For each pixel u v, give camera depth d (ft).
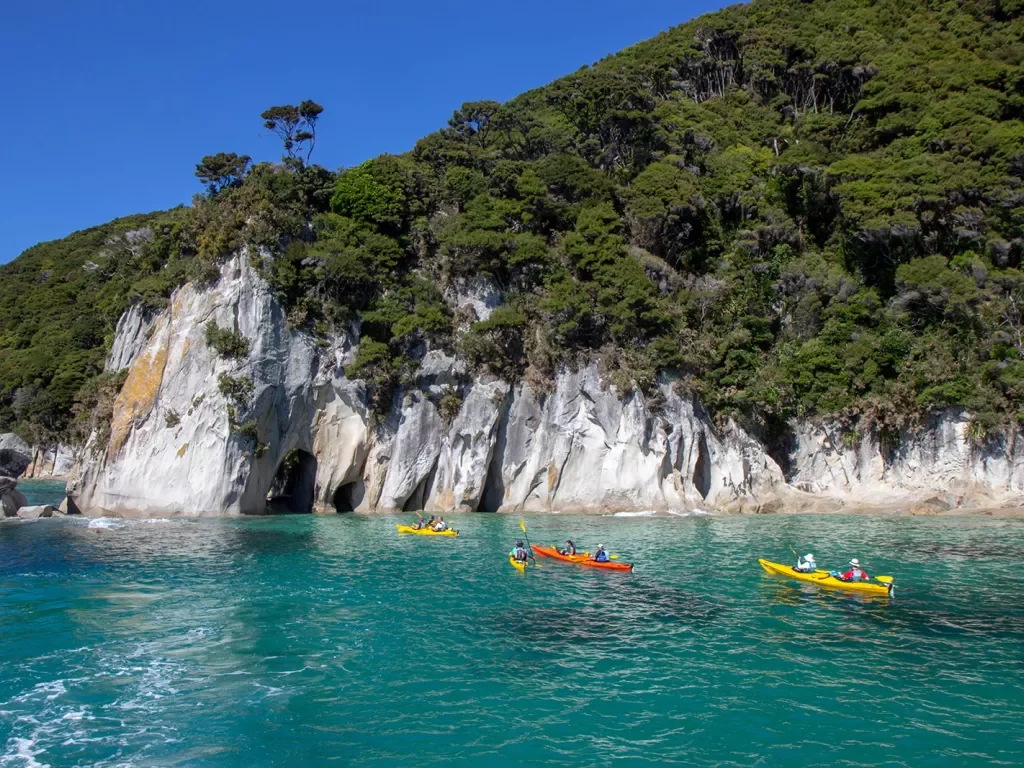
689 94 311.27
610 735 55.06
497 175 219.20
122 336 209.36
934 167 220.64
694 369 194.39
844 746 53.31
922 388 196.13
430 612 87.20
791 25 328.49
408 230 219.41
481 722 57.21
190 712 58.70
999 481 186.60
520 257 203.21
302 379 188.96
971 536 143.43
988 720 57.47
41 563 114.32
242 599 92.58
